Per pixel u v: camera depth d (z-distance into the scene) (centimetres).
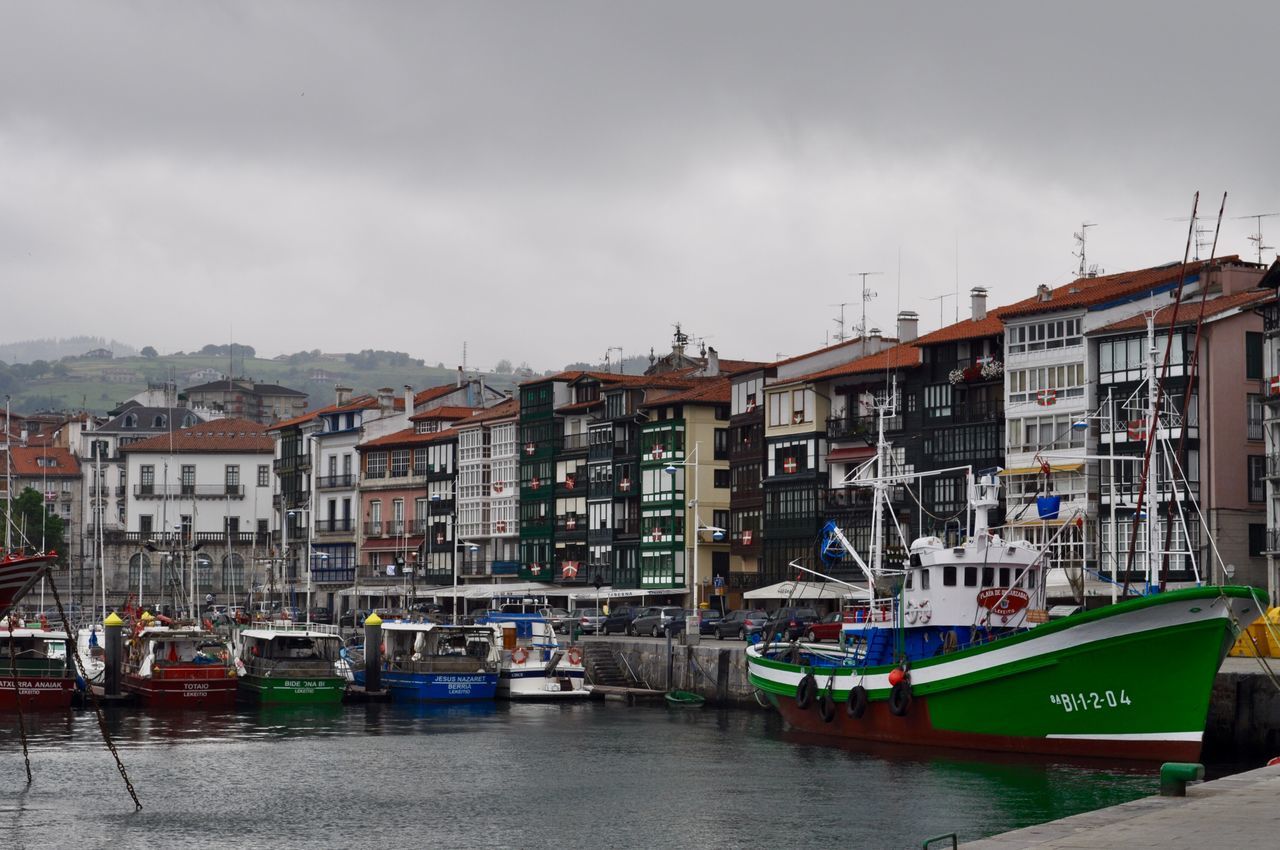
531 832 5456
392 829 5541
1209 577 10625
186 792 6331
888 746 7181
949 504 12481
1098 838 3177
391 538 19250
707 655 9925
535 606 12450
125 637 10612
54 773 6800
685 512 15188
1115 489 11056
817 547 13538
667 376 16538
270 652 9956
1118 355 11225
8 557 6131
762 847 5050
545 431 17062
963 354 12556
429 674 10025
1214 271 11344
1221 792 3762
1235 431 10800
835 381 13675
